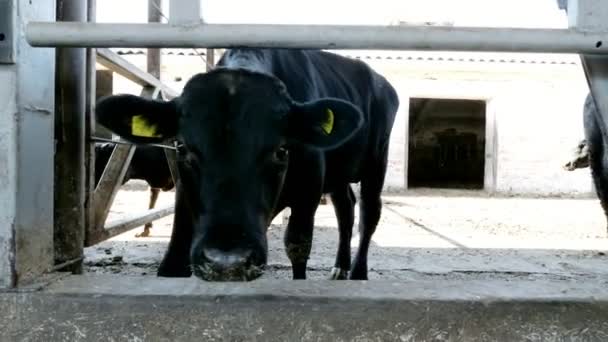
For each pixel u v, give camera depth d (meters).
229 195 2.19
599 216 10.71
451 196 15.49
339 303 1.83
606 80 1.87
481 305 1.83
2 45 1.86
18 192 1.90
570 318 1.84
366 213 5.20
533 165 16.84
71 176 2.71
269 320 1.84
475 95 17.00
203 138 2.28
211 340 1.84
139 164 6.88
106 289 1.91
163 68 15.52
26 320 1.86
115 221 4.16
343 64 4.72
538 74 16.95
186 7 1.69
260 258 2.10
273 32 1.68
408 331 1.83
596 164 4.97
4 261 1.89
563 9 3.50
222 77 2.42
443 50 1.70
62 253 2.72
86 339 1.85
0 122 1.88
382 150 5.23
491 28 1.67
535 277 4.95
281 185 2.55
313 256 5.82
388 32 1.67
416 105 22.83
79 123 2.77
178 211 2.91
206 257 2.03
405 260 5.66
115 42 1.70
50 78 2.14
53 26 1.71
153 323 1.84
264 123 2.35
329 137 2.53
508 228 8.62
